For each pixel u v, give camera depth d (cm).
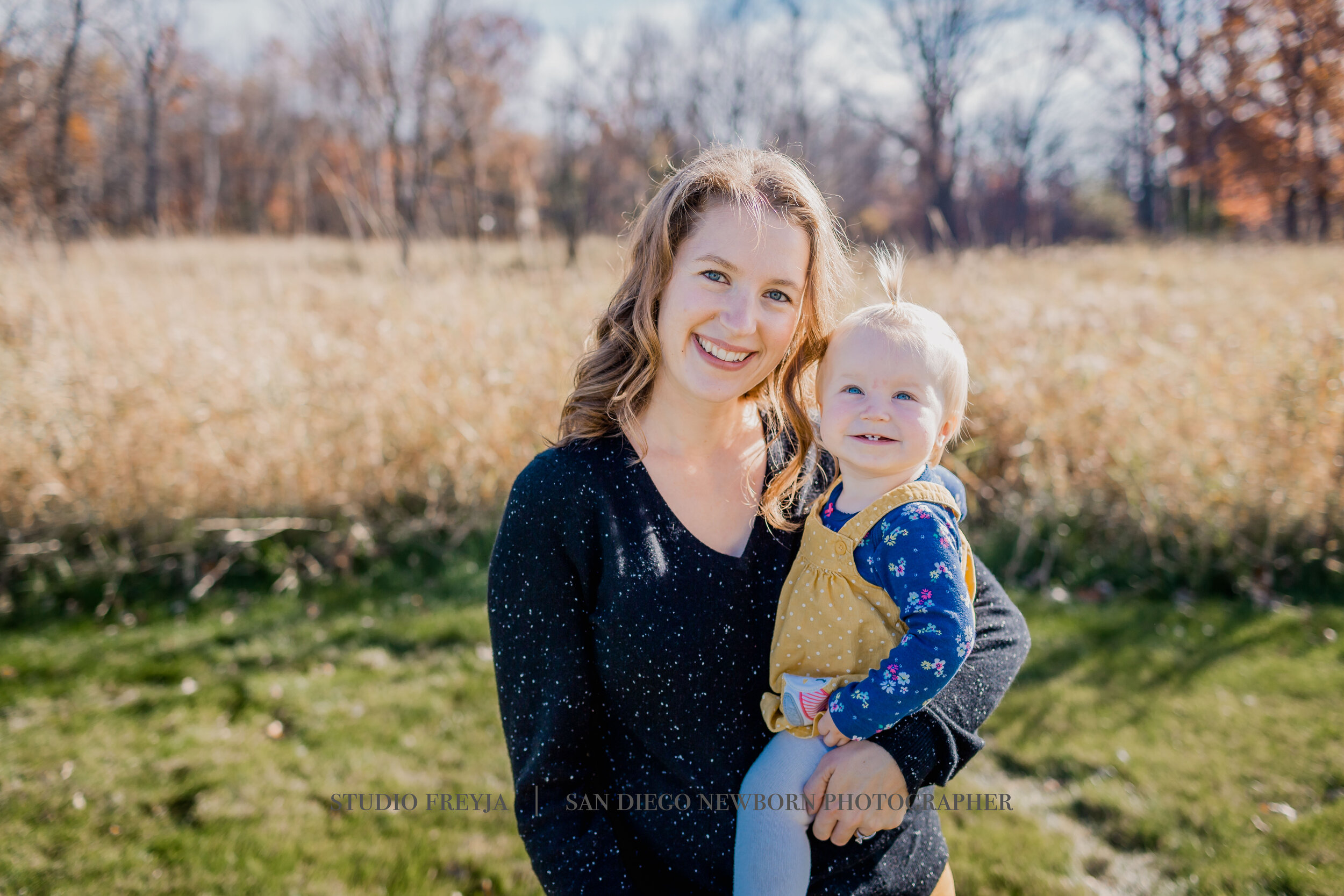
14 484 487
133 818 302
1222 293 818
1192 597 446
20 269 676
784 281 123
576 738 119
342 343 582
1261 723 344
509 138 2639
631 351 130
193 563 473
